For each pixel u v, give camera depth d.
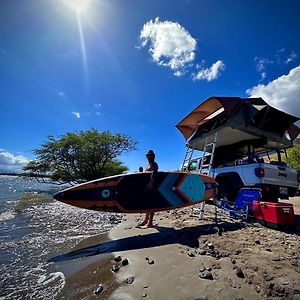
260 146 9.82
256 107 7.68
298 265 3.23
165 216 7.80
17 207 11.12
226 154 10.21
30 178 27.88
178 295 2.61
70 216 8.66
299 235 4.90
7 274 3.36
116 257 3.81
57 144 25.64
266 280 2.79
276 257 3.49
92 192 6.13
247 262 3.30
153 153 6.23
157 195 6.30
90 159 28.36
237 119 7.56
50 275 3.31
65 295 2.76
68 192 6.05
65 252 4.34
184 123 9.78
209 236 4.67
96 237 5.45
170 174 6.57
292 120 7.95
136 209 6.09
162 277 3.05
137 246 4.43
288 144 8.96
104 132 28.89
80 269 3.50
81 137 27.58
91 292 2.81
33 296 2.74
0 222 7.45
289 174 7.38
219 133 8.38
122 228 6.25
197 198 6.73
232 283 2.80
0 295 2.76
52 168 27.50
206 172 9.31
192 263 3.40
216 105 8.23
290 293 2.54
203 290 2.67
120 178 6.31
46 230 6.29
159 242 4.60
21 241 5.14
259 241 4.29
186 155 10.07
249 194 6.48
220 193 8.51
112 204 6.08
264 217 5.67
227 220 6.43
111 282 3.02
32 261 3.89
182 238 4.76
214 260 3.46
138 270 3.31
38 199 15.32
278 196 6.91
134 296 2.65
